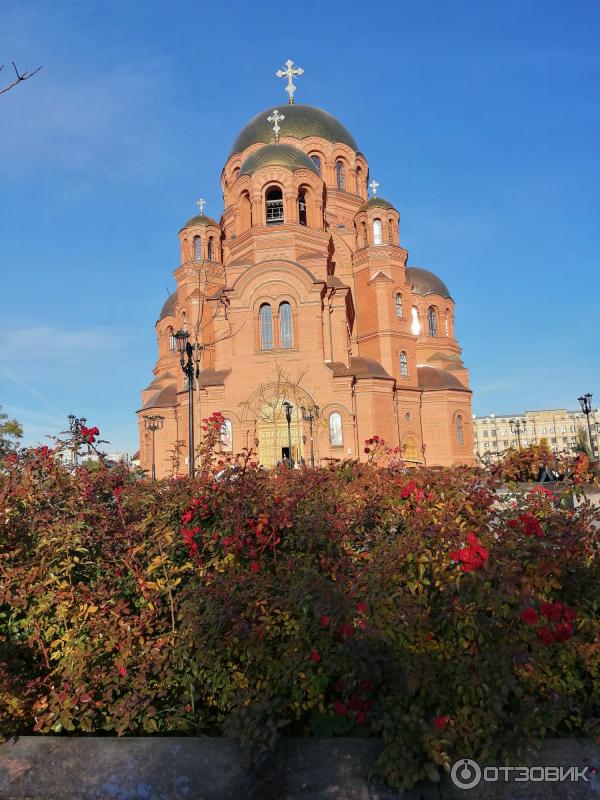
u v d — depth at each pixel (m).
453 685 4.16
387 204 48.72
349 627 4.34
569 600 4.93
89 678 5.09
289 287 40.12
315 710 4.82
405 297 47.94
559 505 6.34
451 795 3.82
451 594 4.52
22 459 6.91
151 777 4.08
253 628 4.80
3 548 5.98
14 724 4.81
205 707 5.23
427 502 6.32
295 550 6.20
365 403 40.31
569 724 4.38
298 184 42.69
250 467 7.81
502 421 153.75
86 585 5.80
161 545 5.76
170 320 56.09
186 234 48.44
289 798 3.83
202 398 39.94
